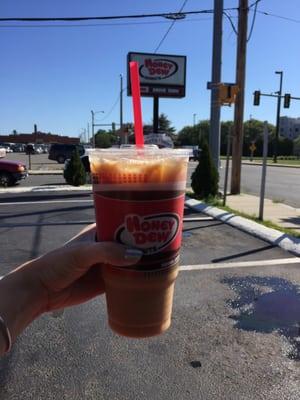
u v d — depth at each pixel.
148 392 0.87
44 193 4.32
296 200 4.13
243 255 1.91
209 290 1.46
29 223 2.70
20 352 1.03
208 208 3.19
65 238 2.28
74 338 1.10
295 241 2.08
